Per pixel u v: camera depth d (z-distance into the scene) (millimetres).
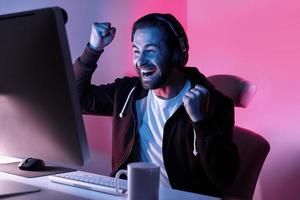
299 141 1788
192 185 1415
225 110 1395
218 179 1300
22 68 814
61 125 825
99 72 2238
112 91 1729
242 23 1908
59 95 795
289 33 1784
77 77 1576
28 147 922
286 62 1802
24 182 1032
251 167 1311
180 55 1499
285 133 1828
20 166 1188
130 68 2150
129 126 1562
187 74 1530
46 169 1198
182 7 2051
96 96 1714
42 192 932
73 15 2271
